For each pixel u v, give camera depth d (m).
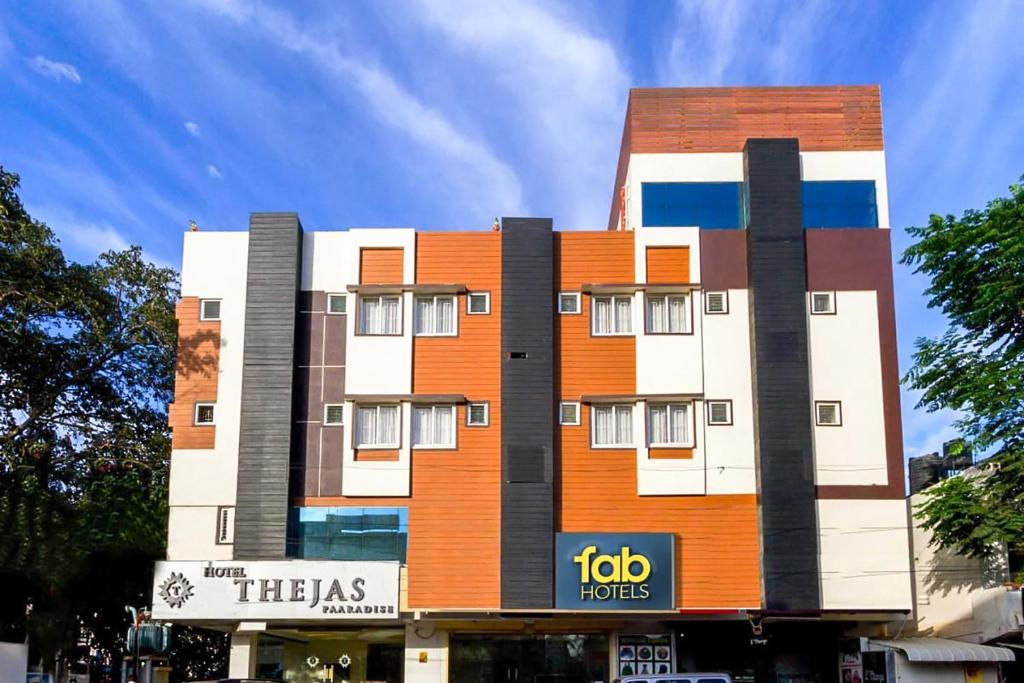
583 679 32.81
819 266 33.28
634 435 32.59
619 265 33.72
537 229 33.69
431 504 32.19
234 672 31.94
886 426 32.31
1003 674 30.16
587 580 31.30
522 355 32.81
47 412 36.78
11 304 33.38
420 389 32.94
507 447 32.19
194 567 31.00
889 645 29.50
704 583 31.62
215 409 32.88
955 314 31.08
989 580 31.39
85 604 38.84
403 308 33.34
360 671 35.22
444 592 31.58
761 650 33.62
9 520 34.84
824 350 32.78
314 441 32.69
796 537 31.36
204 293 33.59
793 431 31.97
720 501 32.16
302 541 32.03
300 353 33.25
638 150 35.09
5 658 24.80
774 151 33.75
